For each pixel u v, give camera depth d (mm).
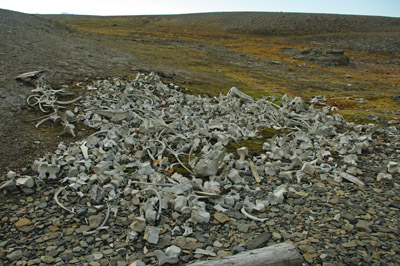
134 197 5148
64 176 5871
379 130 9711
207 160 6234
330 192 5883
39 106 8602
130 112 8953
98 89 10789
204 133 8406
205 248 4207
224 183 5918
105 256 4016
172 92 12078
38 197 5242
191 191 5434
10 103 8406
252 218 4859
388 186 6195
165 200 5102
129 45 30047
